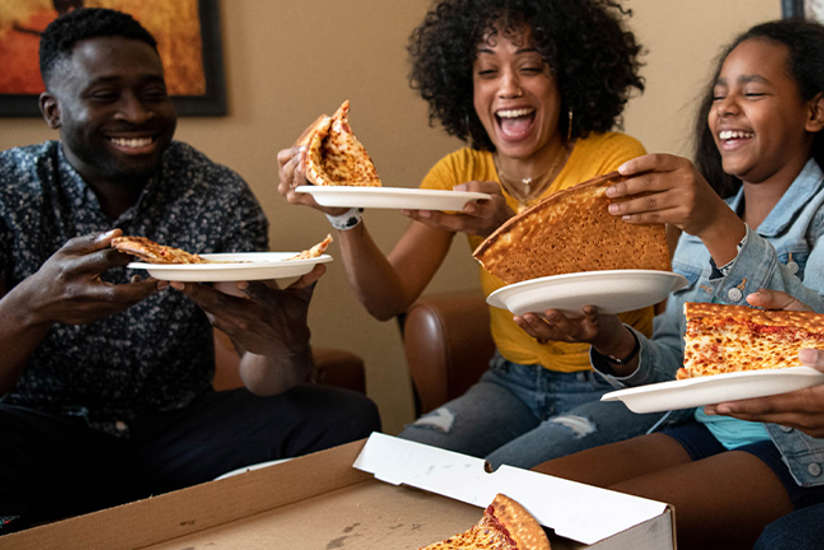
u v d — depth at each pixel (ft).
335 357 7.19
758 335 2.73
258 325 4.47
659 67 8.74
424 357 7.00
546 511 2.76
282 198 8.74
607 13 5.63
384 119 9.50
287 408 5.41
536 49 5.09
